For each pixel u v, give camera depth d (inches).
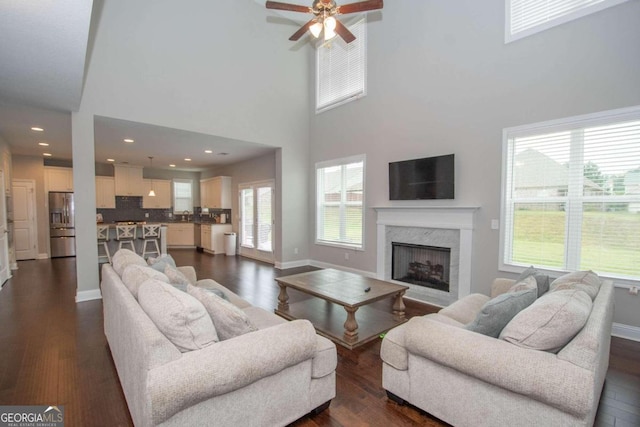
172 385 47.5
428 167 168.9
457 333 65.2
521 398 56.1
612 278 116.6
